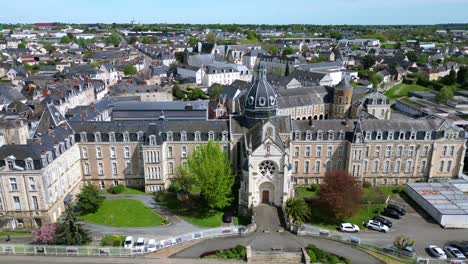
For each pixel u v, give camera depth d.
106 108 145.75
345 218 95.06
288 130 110.06
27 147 86.94
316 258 75.75
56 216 93.25
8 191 86.75
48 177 88.88
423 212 100.50
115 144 107.69
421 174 116.19
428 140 112.19
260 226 90.00
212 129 110.25
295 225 87.06
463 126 158.50
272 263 74.50
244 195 97.56
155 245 77.94
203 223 92.69
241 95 166.38
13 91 177.25
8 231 87.81
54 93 158.38
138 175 111.38
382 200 105.50
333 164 114.25
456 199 101.19
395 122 113.81
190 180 100.00
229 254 76.44
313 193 110.56
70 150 101.69
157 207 100.38
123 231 88.25
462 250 81.31
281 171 95.94
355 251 79.94
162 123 110.75
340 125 113.19
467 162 126.94
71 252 76.00
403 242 80.06
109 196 106.44
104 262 73.50
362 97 176.00
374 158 113.06
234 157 111.94
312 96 175.75
